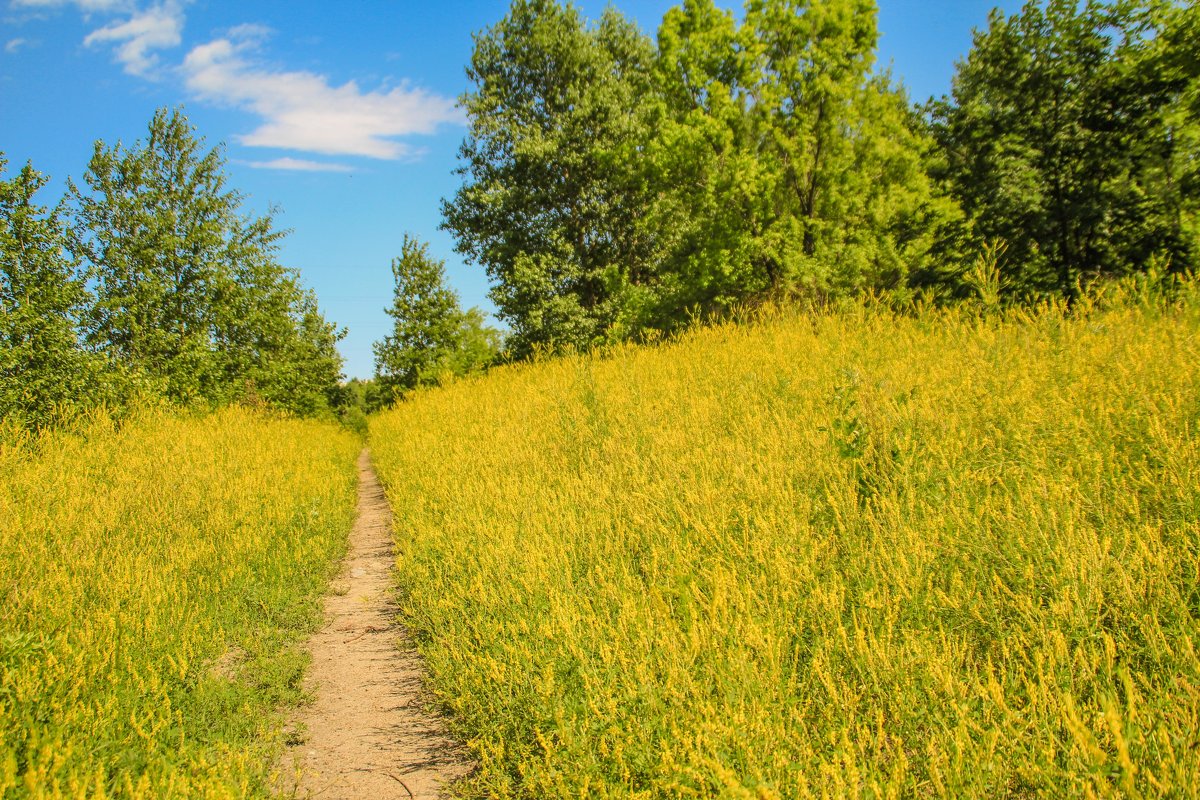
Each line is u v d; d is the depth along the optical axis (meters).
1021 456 4.82
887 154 19.86
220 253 22.36
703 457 6.50
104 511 7.53
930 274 15.15
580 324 26.00
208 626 5.38
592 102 27.08
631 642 3.91
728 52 20.27
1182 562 3.62
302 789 3.62
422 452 12.38
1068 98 14.11
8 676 3.68
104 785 3.14
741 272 20.42
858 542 4.44
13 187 13.96
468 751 3.91
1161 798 2.29
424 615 5.69
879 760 2.88
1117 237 13.75
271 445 13.92
